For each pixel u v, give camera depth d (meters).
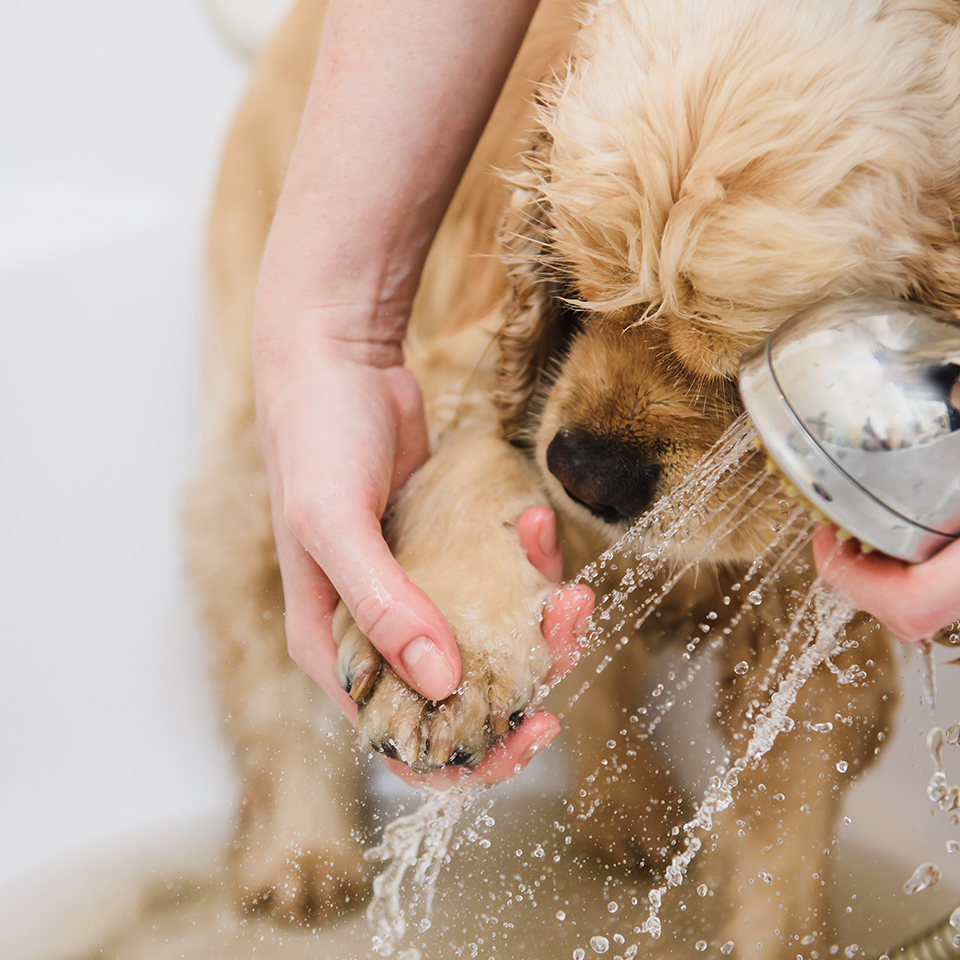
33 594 1.50
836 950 1.08
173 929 1.25
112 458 1.56
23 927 1.26
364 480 0.89
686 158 0.79
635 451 0.90
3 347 1.54
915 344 0.64
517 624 0.92
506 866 1.24
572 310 1.00
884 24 0.76
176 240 1.68
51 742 1.46
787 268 0.76
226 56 1.84
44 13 1.78
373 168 0.99
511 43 1.03
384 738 0.81
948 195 0.77
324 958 1.18
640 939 1.14
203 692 1.50
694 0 0.81
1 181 1.69
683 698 1.30
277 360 1.01
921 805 1.14
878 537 0.64
